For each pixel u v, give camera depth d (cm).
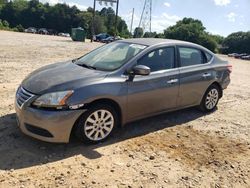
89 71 574
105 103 555
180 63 680
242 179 503
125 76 577
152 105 623
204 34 9962
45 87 516
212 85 771
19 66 1217
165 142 598
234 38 10606
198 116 758
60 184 438
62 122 504
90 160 505
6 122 611
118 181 458
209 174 505
